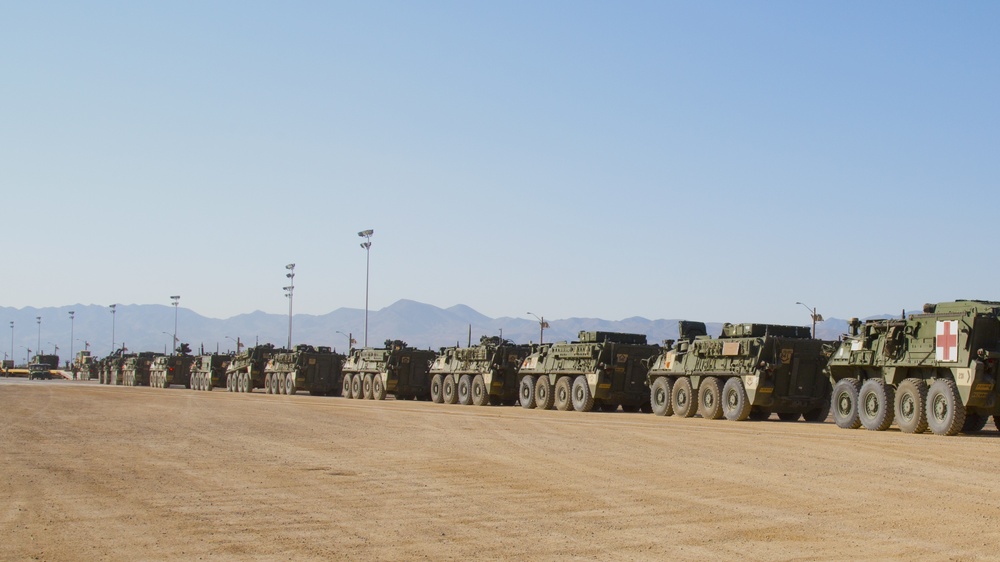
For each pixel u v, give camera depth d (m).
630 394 35.97
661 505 13.23
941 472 16.28
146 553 10.34
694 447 20.52
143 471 16.53
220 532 11.43
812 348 29.86
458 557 10.20
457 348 45.41
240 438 22.64
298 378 56.94
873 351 25.50
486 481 15.42
